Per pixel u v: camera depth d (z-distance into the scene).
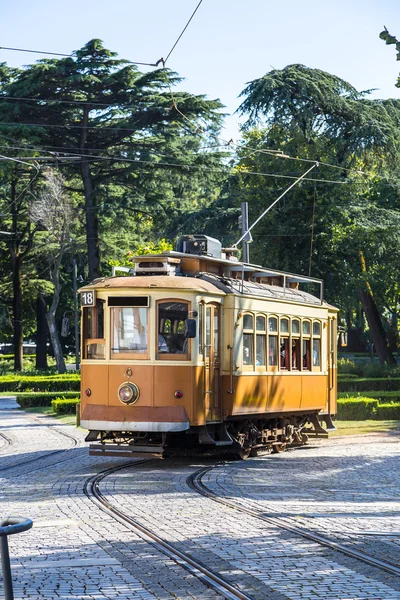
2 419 32.56
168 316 17.08
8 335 73.00
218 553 9.16
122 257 51.66
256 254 43.97
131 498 13.10
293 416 22.09
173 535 10.12
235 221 43.91
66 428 28.11
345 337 25.27
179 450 20.06
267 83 40.00
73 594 7.53
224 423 18.38
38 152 43.75
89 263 50.47
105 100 45.28
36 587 7.74
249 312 19.02
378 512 12.02
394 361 51.03
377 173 43.66
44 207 51.53
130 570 8.42
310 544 9.63
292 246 43.84
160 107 43.22
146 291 17.05
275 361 20.28
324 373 23.19
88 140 46.31
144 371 16.94
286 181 43.41
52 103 44.28
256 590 7.68
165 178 45.59
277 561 8.80
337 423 30.66
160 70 44.19
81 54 44.47
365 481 15.57
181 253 18.69
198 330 17.25
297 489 14.46
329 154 42.38
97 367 17.31
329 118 41.84
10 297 67.06
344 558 8.97
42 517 11.38
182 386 16.88
